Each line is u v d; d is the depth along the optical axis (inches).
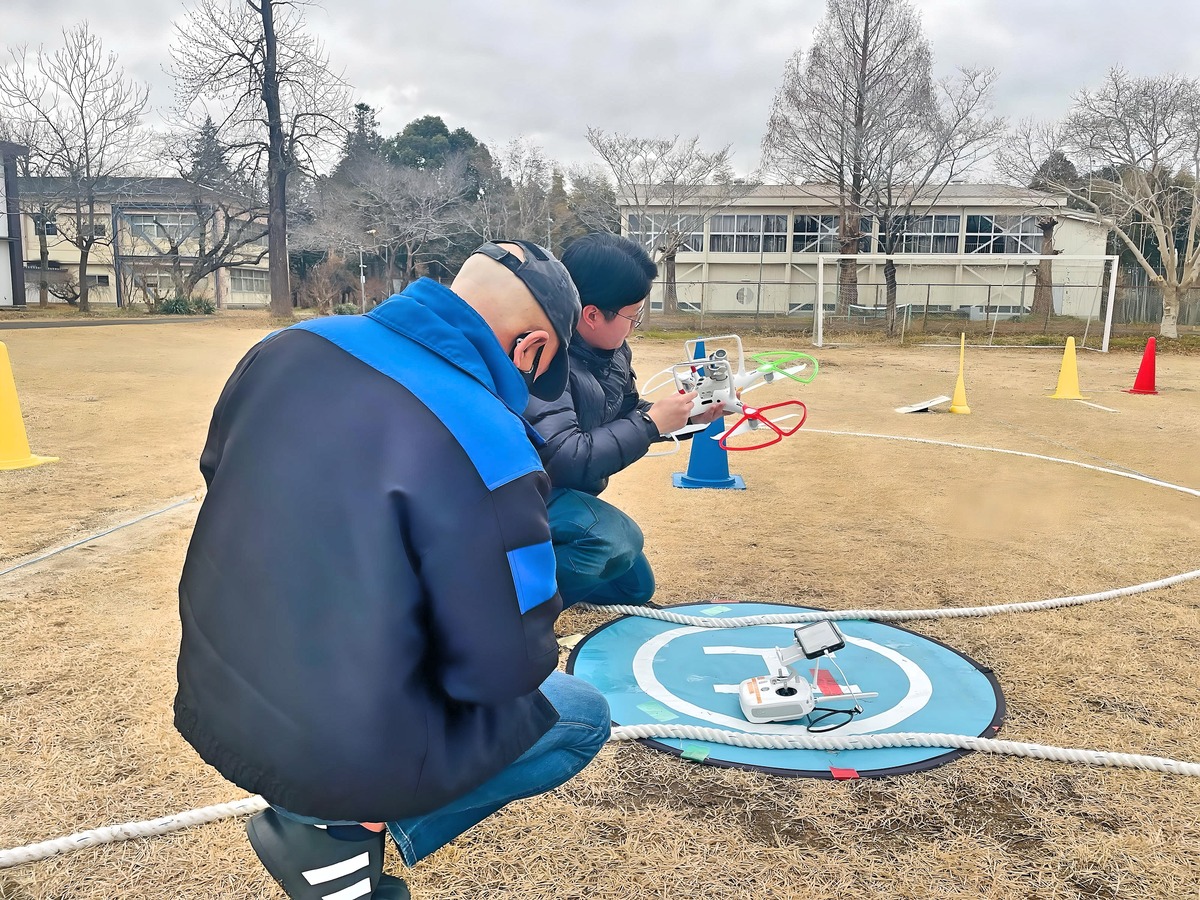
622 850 82.6
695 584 160.9
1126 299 1157.7
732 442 312.3
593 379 124.1
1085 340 839.7
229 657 46.3
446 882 77.5
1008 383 513.7
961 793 92.5
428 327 51.2
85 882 77.6
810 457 285.4
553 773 64.7
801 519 207.3
